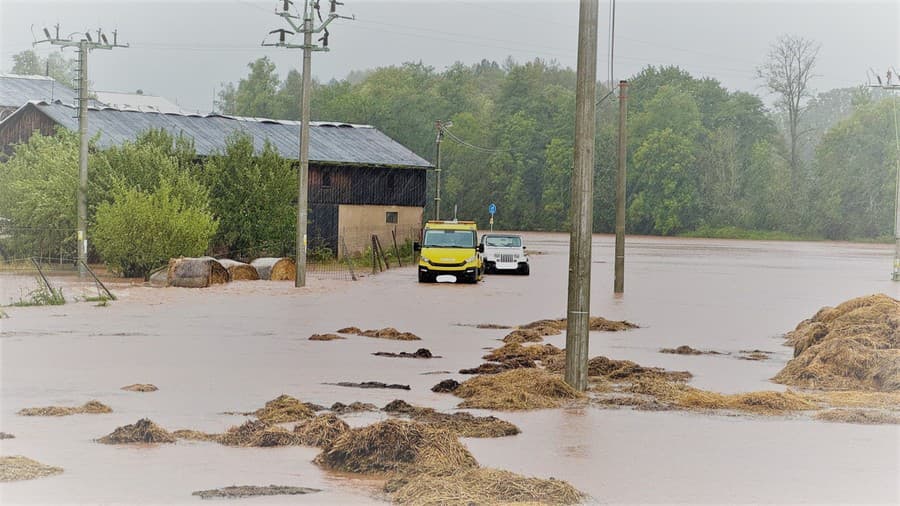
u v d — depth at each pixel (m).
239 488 12.73
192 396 19.16
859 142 168.50
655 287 51.59
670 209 169.12
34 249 57.44
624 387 21.08
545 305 40.53
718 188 170.75
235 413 17.56
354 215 76.56
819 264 79.12
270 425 15.89
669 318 36.06
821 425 17.33
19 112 71.00
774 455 15.04
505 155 181.75
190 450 14.80
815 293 48.69
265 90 193.25
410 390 20.20
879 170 165.62
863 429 17.02
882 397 19.83
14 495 12.30
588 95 20.45
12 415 17.20
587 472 13.89
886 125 166.50
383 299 42.34
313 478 13.34
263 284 49.00
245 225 62.91
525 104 190.88
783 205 168.75
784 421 17.64
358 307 38.34
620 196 47.19
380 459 13.83
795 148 182.00
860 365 21.72
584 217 20.39
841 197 167.12
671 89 178.00
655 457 14.82
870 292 49.38
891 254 103.44
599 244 121.31
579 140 20.47
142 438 15.34
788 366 22.84
